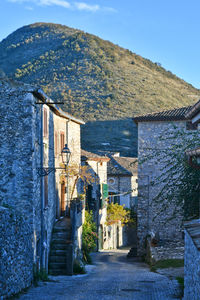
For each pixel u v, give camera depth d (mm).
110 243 33812
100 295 10383
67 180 21797
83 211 24344
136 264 22000
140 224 24734
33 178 13719
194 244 7969
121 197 38438
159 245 22703
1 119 13758
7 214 9891
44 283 13094
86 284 12812
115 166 39438
